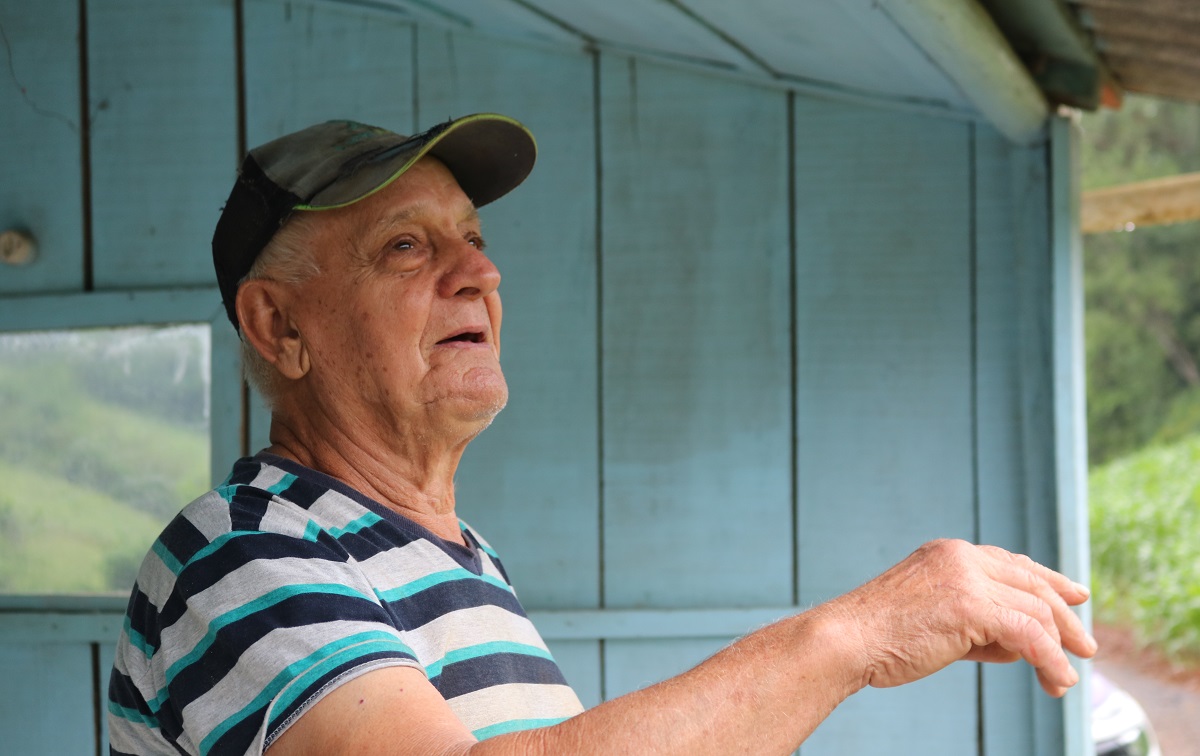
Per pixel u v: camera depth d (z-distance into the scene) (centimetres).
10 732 226
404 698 83
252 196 116
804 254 218
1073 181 207
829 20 166
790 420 219
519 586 223
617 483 221
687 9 179
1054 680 91
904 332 216
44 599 227
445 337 117
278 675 85
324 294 115
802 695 84
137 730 103
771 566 219
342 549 102
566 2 190
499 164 135
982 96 186
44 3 227
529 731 81
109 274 226
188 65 226
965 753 214
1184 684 679
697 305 220
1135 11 183
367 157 113
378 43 224
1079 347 207
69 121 227
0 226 228
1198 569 790
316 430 118
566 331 222
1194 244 1550
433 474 120
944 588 92
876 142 216
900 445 216
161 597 97
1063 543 205
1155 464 1049
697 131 220
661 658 220
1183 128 1673
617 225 221
